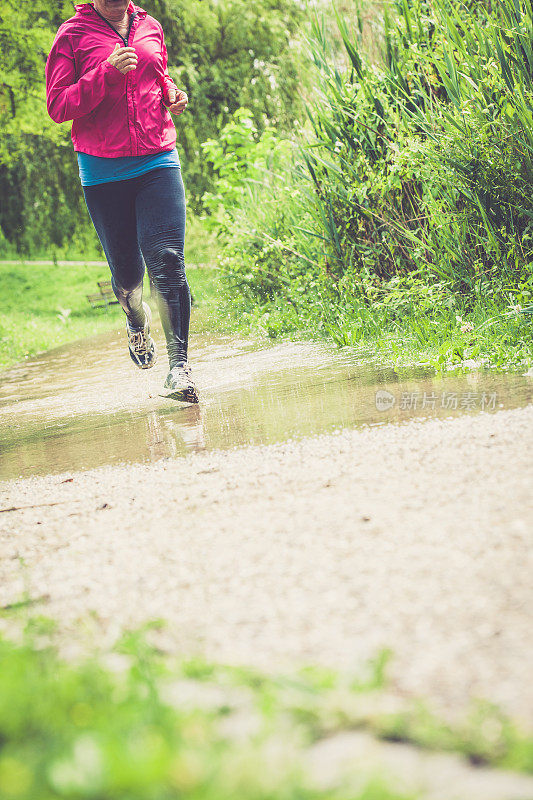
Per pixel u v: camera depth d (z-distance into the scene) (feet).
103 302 68.85
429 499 7.26
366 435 10.13
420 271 18.47
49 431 15.87
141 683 4.74
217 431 12.42
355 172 20.75
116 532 8.12
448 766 3.74
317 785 3.62
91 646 5.49
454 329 15.85
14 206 67.92
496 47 16.97
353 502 7.55
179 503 8.72
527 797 3.46
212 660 5.04
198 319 32.94
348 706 4.25
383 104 20.24
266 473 9.23
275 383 16.01
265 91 56.34
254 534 7.19
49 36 60.44
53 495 10.36
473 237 17.99
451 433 9.44
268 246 27.53
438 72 19.27
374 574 5.89
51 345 42.65
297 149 24.36
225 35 59.11
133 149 14.78
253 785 3.59
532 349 13.61
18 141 67.15
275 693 4.44
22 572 7.37
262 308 27.27
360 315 20.24
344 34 20.95
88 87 14.14
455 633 4.90
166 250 15.02
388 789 3.58
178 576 6.55
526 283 15.76
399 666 4.63
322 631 5.20
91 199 15.42
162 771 3.62
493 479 7.50
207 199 41.47
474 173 16.99
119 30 15.06
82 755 3.81
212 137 56.44
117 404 17.85
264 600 5.79
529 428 9.06
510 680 4.34
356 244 21.16
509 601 5.18
